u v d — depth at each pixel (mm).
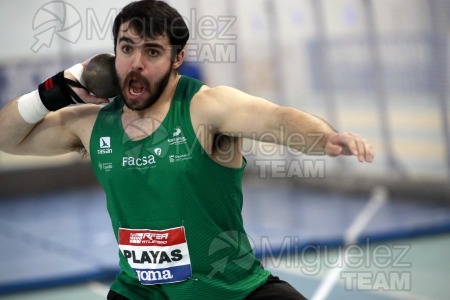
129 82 5375
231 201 5574
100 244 14359
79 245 14391
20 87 19219
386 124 18109
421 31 17141
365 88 18516
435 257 12414
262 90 20703
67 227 16500
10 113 6004
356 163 18922
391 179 18031
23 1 18875
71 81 5848
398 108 17797
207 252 5566
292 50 20078
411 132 17531
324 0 19109
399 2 17516
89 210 18656
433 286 10625
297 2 19750
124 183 5484
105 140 5590
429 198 17062
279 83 20453
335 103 19328
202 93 5457
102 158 5582
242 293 5688
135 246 5594
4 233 16266
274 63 20438
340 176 19203
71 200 20438
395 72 17766
